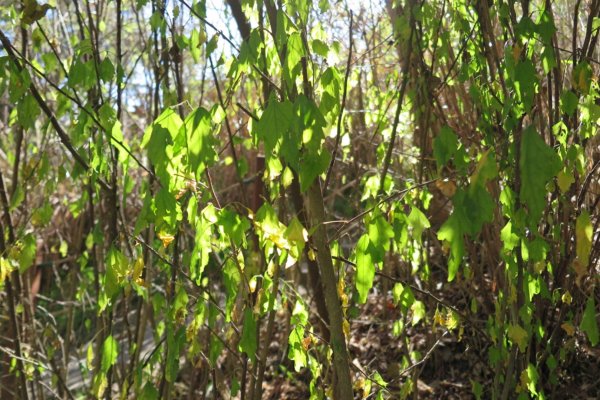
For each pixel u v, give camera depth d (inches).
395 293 77.6
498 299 85.0
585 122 69.9
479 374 113.0
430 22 85.8
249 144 95.0
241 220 56.9
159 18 79.8
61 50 115.4
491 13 80.9
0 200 99.1
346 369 63.0
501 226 93.6
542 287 76.8
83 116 68.3
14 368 95.6
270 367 137.6
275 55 64.9
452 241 41.6
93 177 68.6
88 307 162.2
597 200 87.5
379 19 124.5
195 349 66.0
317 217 61.9
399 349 125.1
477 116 94.3
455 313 83.7
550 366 88.8
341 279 74.1
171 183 52.3
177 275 80.7
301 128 46.8
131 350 89.0
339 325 62.7
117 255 60.3
